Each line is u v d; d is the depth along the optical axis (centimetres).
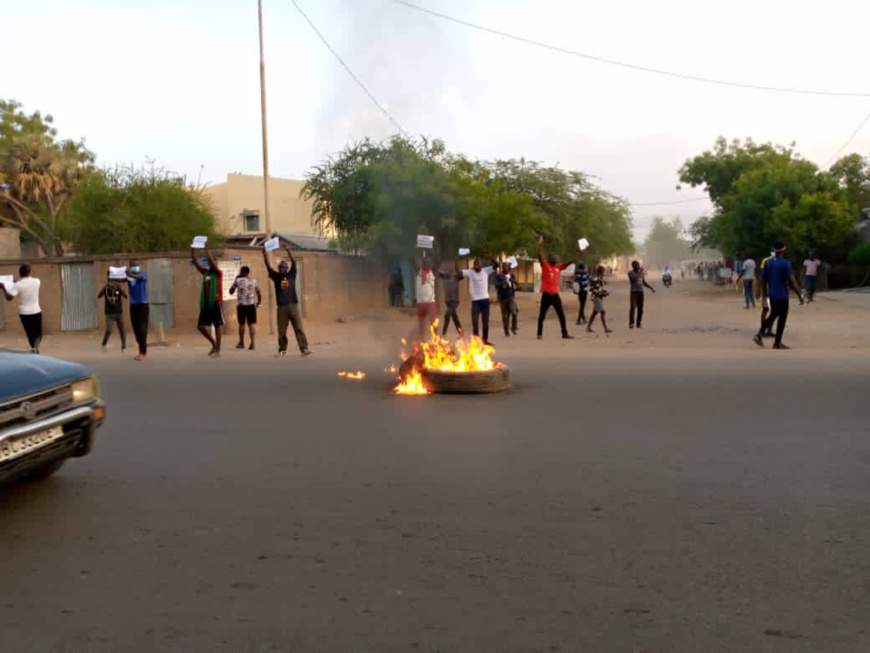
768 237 3678
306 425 725
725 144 4975
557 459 581
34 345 1390
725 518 446
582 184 3791
